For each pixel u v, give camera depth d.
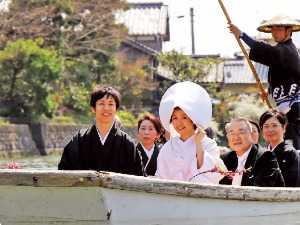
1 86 36.12
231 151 7.43
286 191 6.47
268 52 8.46
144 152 8.65
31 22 40.16
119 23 47.72
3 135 34.03
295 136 8.59
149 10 69.19
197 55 61.84
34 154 37.00
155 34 66.50
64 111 43.28
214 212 6.06
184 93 6.69
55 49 43.25
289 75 8.57
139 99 48.97
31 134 37.06
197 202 5.92
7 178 5.50
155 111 50.91
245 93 56.56
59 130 40.03
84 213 5.61
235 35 8.70
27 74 35.94
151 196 5.69
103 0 45.47
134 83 48.00
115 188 5.49
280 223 6.63
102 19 45.66
